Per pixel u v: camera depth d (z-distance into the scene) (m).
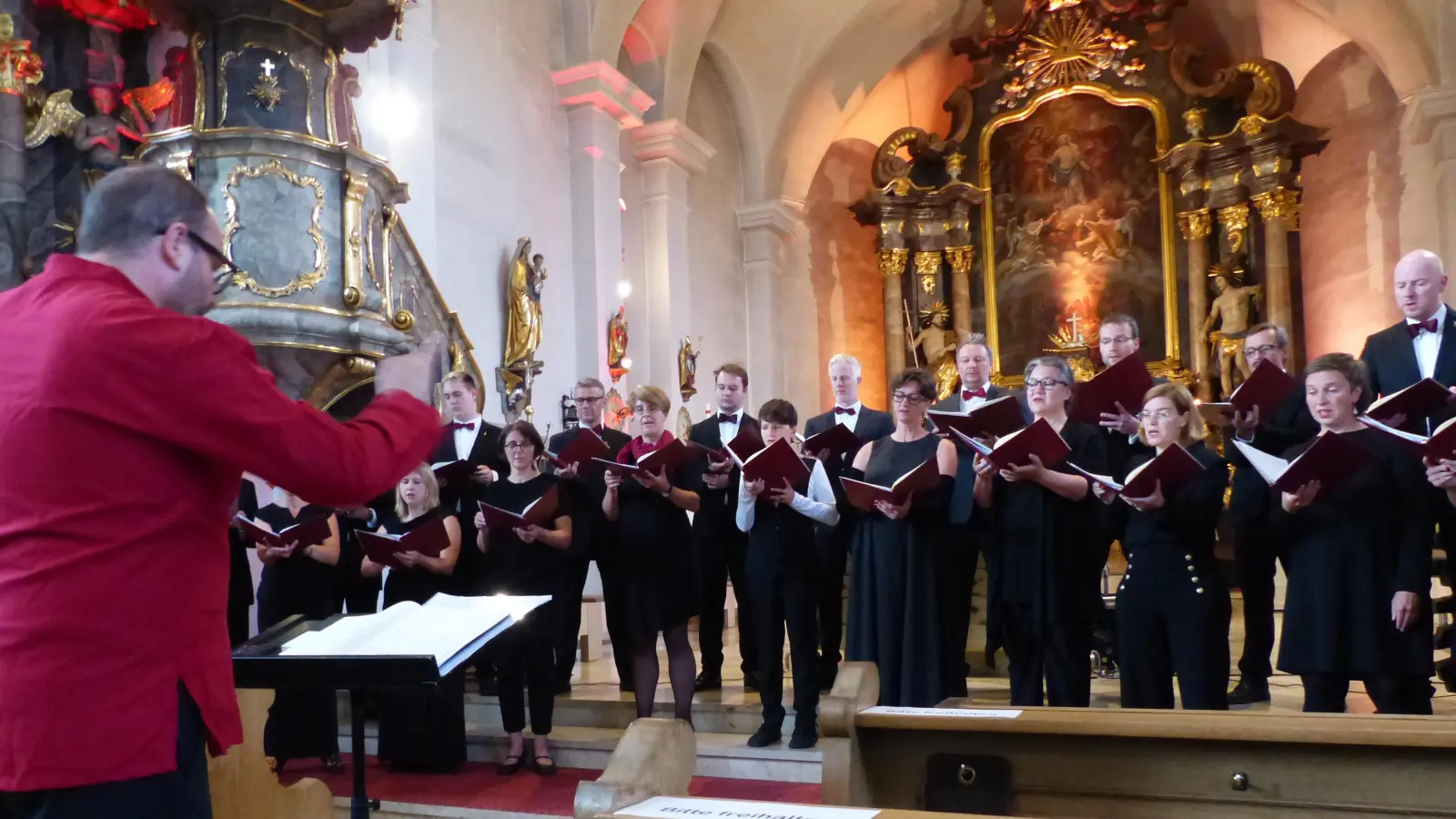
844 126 15.50
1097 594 4.33
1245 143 13.30
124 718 1.47
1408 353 4.89
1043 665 4.32
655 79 11.92
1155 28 14.34
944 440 4.59
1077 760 2.22
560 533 5.22
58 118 5.74
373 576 5.86
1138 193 14.38
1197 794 2.12
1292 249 13.71
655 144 11.91
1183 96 14.15
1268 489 4.89
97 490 1.49
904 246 15.23
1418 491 3.76
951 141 15.22
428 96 8.22
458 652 2.08
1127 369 4.39
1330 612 3.78
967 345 5.80
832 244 15.62
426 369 1.80
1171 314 13.98
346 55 7.47
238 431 1.51
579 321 10.30
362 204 6.10
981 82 15.19
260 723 3.04
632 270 11.71
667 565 5.10
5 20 5.64
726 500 6.12
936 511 4.47
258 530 5.09
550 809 4.61
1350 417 3.96
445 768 5.37
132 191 1.66
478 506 5.35
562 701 6.11
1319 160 13.59
